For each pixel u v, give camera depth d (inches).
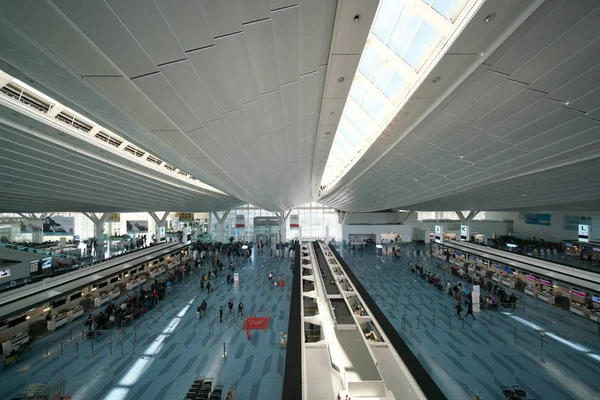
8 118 359.9
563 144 356.2
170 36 138.6
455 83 263.4
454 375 425.4
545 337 539.8
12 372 442.0
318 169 669.3
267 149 380.5
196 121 241.4
